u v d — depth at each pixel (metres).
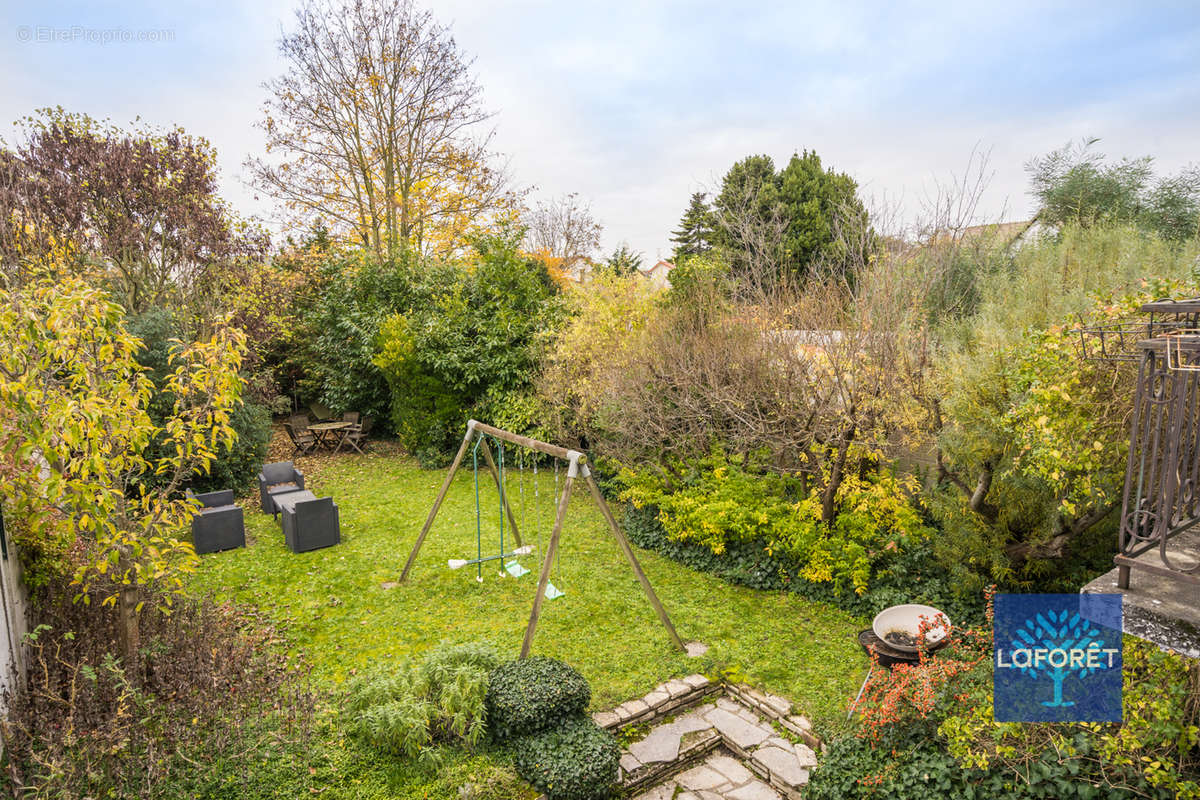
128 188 12.48
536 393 13.55
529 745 5.30
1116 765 3.81
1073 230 8.66
